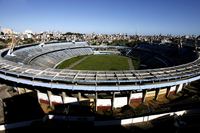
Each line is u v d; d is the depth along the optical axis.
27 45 134.50
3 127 45.03
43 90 61.34
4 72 64.81
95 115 52.91
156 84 59.09
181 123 45.62
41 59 120.69
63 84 56.41
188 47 136.62
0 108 54.84
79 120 49.47
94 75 60.22
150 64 137.25
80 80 56.03
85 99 58.41
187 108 54.09
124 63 140.88
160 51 155.88
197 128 44.47
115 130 45.34
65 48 168.62
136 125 47.38
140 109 55.03
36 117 50.47
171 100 62.50
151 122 48.59
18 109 54.94
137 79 58.38
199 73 70.62
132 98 60.28
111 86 55.66
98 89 54.75
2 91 66.62
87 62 140.88
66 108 56.69
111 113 54.12
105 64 134.75
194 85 75.50
